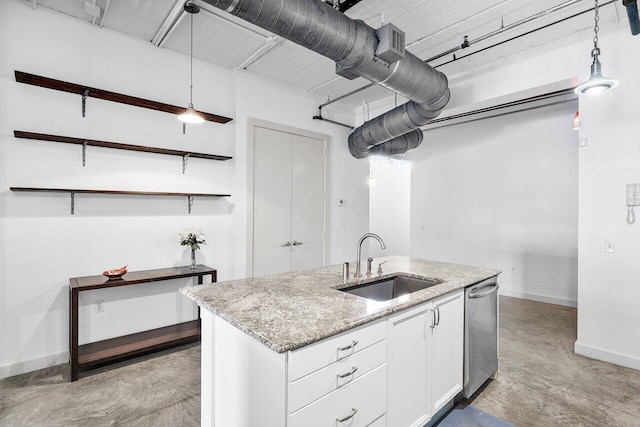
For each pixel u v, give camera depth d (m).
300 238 4.35
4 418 2.04
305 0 2.01
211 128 3.59
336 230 4.80
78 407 2.16
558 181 4.73
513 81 3.35
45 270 2.65
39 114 2.61
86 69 2.81
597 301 2.93
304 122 4.38
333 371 1.38
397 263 3.01
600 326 2.92
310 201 4.47
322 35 2.12
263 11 1.86
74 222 2.78
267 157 3.98
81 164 2.80
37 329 2.62
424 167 6.25
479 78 3.60
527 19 2.60
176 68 3.33
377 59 2.45
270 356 1.31
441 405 2.04
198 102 3.49
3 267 2.49
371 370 1.55
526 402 2.29
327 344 1.35
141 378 2.53
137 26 2.89
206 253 3.56
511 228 5.18
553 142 4.77
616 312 2.83
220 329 1.65
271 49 3.24
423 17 2.73
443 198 5.98
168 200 3.29
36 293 2.61
